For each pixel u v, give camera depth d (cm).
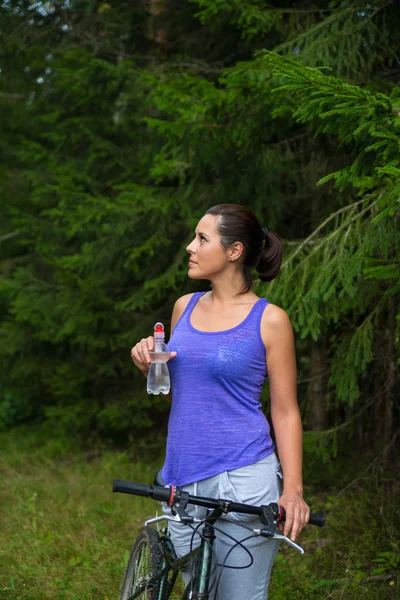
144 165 639
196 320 237
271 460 225
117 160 692
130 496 557
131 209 567
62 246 775
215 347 222
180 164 537
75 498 557
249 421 223
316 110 269
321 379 557
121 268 678
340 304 417
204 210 528
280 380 226
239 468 220
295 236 572
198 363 223
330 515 455
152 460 691
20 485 595
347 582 361
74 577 394
